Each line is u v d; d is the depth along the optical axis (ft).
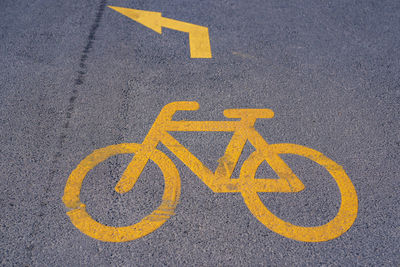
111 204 10.15
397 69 14.44
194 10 17.16
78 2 17.35
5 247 9.23
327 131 12.18
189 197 10.34
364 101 13.21
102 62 14.42
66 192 10.37
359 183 10.78
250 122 12.40
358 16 16.94
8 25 15.88
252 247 9.36
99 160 11.17
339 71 14.33
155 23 16.35
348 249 9.39
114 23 16.24
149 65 14.38
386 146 11.77
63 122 12.23
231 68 14.38
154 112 12.63
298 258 9.18
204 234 9.57
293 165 11.21
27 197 10.25
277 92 13.47
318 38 15.79
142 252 9.23
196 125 12.26
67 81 13.64
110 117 12.43
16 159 11.13
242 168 11.04
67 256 9.11
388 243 9.50
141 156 11.27
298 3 17.62
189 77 13.96
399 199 10.42
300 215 10.02
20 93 13.12
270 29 16.20
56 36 15.47
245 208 10.11
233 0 17.71
